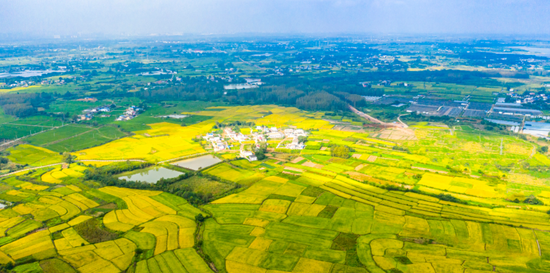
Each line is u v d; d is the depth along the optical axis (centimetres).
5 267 14062
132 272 13812
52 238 16138
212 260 14450
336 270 13750
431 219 17312
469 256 14475
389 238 15812
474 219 17250
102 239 16012
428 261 14200
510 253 14650
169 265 14150
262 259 14462
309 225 16900
